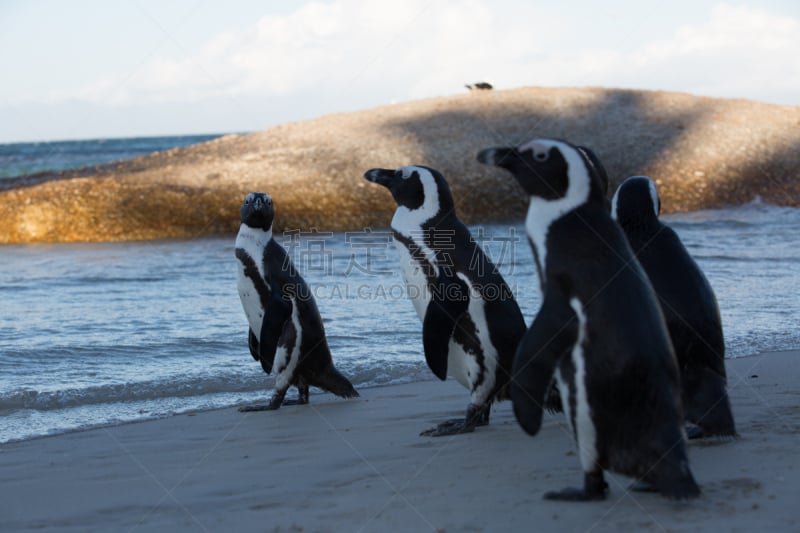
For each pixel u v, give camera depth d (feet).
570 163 13.57
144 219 79.05
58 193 82.79
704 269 50.60
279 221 81.15
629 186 18.15
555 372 13.05
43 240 75.51
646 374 12.38
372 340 32.50
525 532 11.91
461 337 19.60
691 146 106.73
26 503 14.67
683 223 80.12
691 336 16.75
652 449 12.37
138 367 28.48
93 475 16.44
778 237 68.13
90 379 26.81
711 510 12.40
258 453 17.80
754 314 36.37
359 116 120.88
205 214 81.00
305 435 19.51
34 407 23.47
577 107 119.85
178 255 63.26
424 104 123.44
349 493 14.44
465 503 13.38
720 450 15.96
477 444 17.89
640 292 12.84
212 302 42.45
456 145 102.58
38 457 17.95
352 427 20.25
